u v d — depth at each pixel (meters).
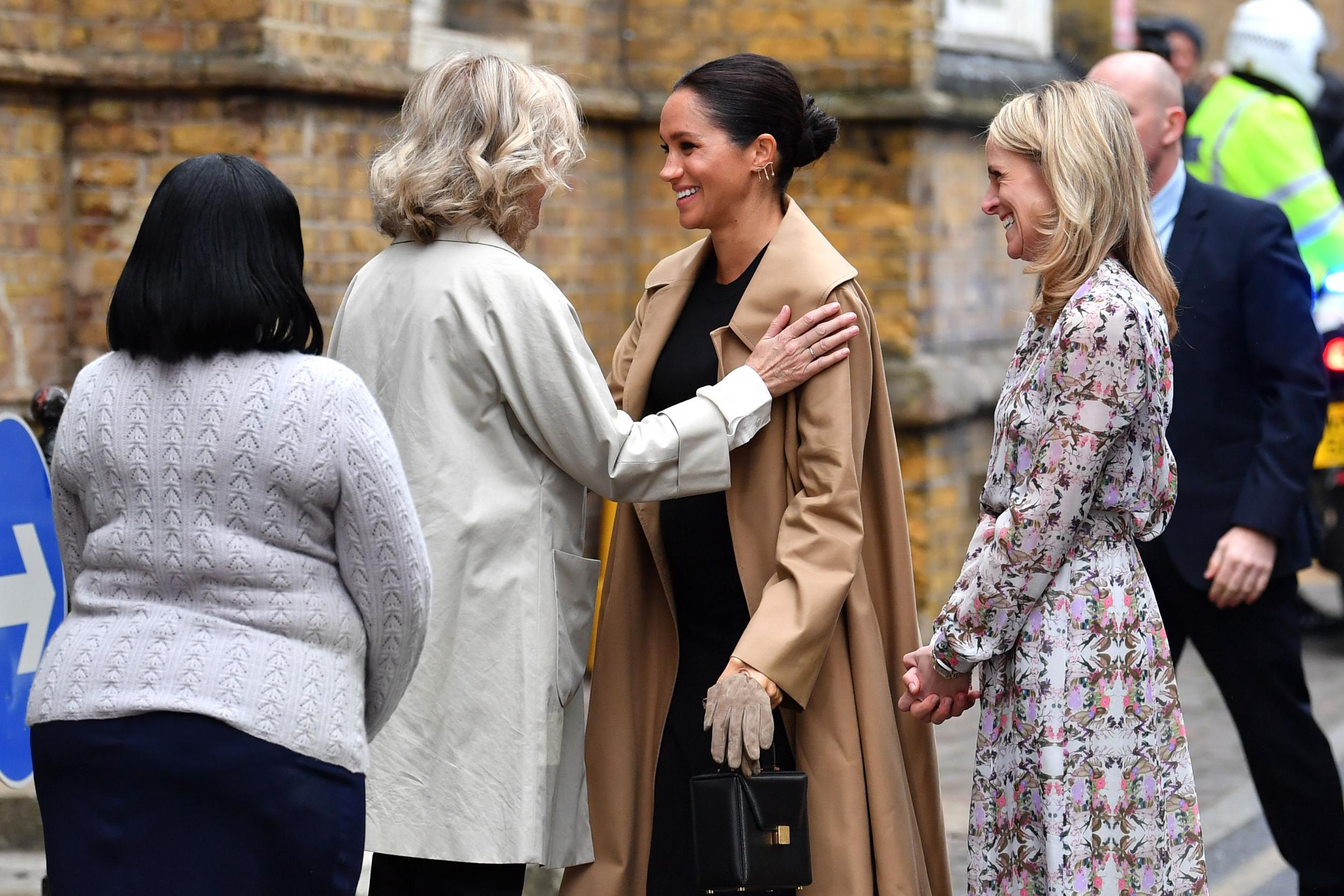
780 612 11.89
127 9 20.67
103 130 20.89
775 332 12.27
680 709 13.05
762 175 12.67
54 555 13.20
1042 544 10.92
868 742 12.33
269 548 9.45
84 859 9.23
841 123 26.31
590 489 12.01
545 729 11.75
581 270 26.33
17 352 20.39
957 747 23.38
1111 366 10.77
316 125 21.22
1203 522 15.55
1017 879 11.33
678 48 26.95
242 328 9.55
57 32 20.69
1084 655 11.06
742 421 12.04
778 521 12.52
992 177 11.70
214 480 9.39
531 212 12.25
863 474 12.88
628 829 12.91
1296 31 28.00
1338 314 29.16
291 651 9.40
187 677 9.22
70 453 9.70
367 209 22.00
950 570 27.42
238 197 9.66
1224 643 15.66
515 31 25.00
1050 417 10.92
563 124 12.16
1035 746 11.11
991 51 29.61
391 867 12.41
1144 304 11.02
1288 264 15.56
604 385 11.97
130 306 9.55
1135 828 11.21
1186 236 15.80
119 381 9.66
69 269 21.09
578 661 12.20
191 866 9.15
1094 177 11.16
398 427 11.75
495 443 11.79
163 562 9.40
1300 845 15.73
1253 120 28.45
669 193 27.20
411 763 11.62
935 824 12.91
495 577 11.67
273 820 9.20
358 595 9.71
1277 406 15.35
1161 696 11.35
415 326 11.75
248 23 20.30
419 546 9.78
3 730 12.70
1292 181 28.47
